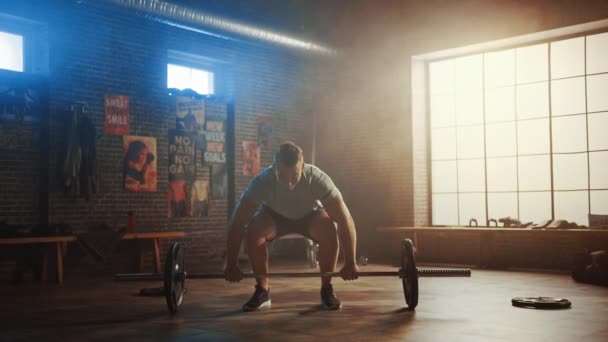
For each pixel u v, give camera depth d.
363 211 9.93
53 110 7.41
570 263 7.82
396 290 5.66
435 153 9.47
